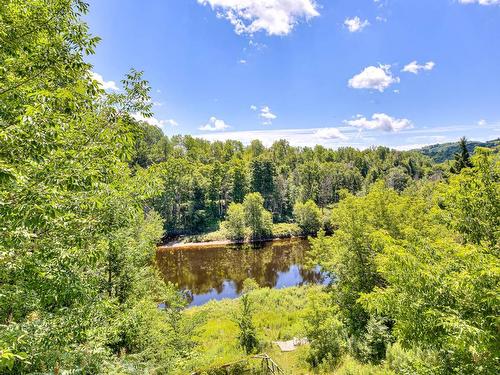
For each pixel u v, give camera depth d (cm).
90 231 548
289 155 12044
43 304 504
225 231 6438
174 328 1282
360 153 12625
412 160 12388
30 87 409
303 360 1471
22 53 463
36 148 358
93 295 618
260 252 5156
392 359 1078
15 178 328
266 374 1316
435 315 525
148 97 655
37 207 351
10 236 397
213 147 12838
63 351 517
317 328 1485
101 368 603
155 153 9275
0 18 430
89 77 516
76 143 516
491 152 701
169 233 6412
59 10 498
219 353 1514
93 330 577
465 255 556
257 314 2203
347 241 1892
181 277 3894
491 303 476
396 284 630
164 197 6419
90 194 511
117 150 554
